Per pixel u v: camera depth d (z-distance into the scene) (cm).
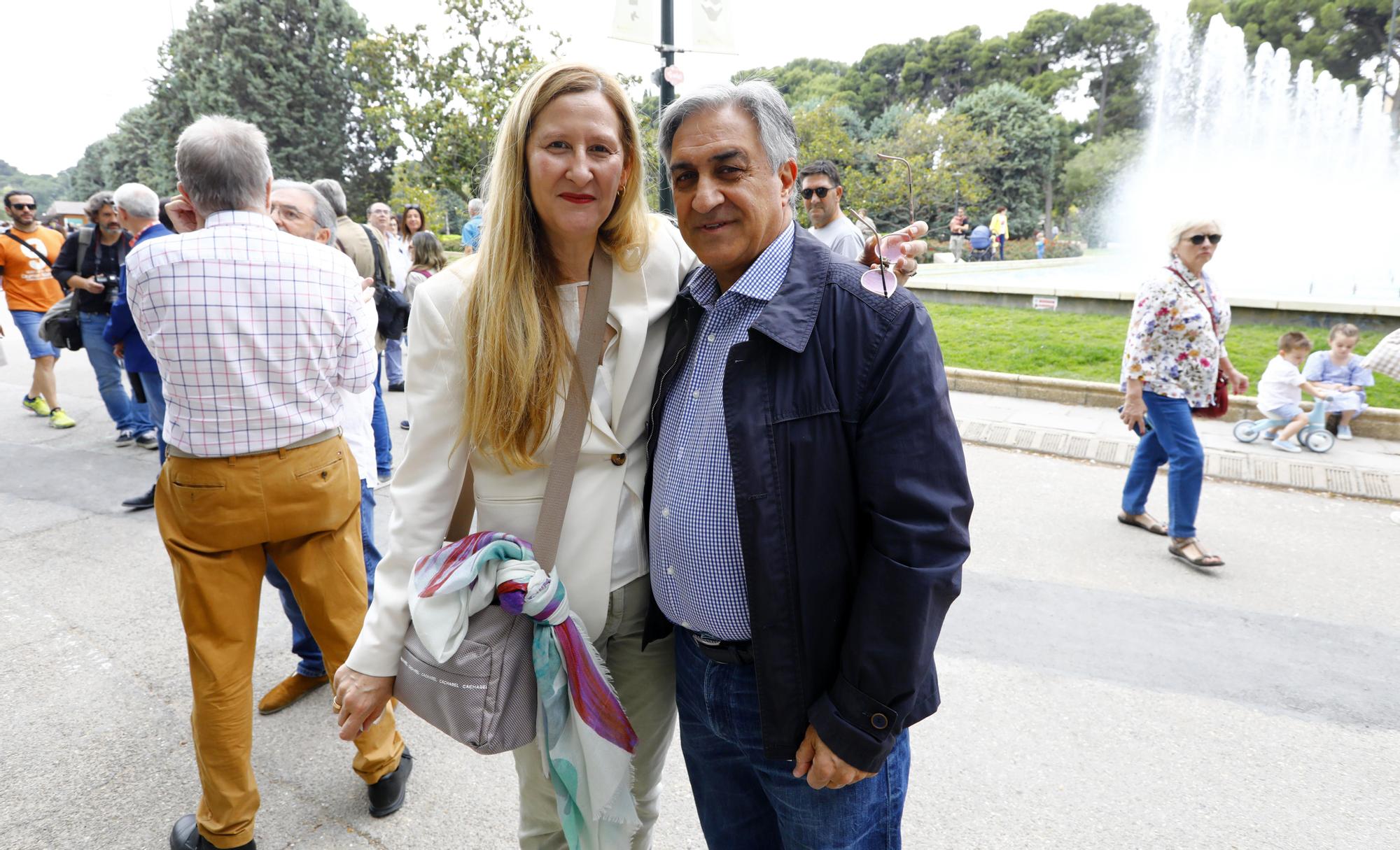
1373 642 324
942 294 1152
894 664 114
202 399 185
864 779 132
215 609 196
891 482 114
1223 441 599
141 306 182
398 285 804
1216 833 220
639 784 173
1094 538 435
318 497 203
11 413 698
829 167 453
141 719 270
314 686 283
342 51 3747
